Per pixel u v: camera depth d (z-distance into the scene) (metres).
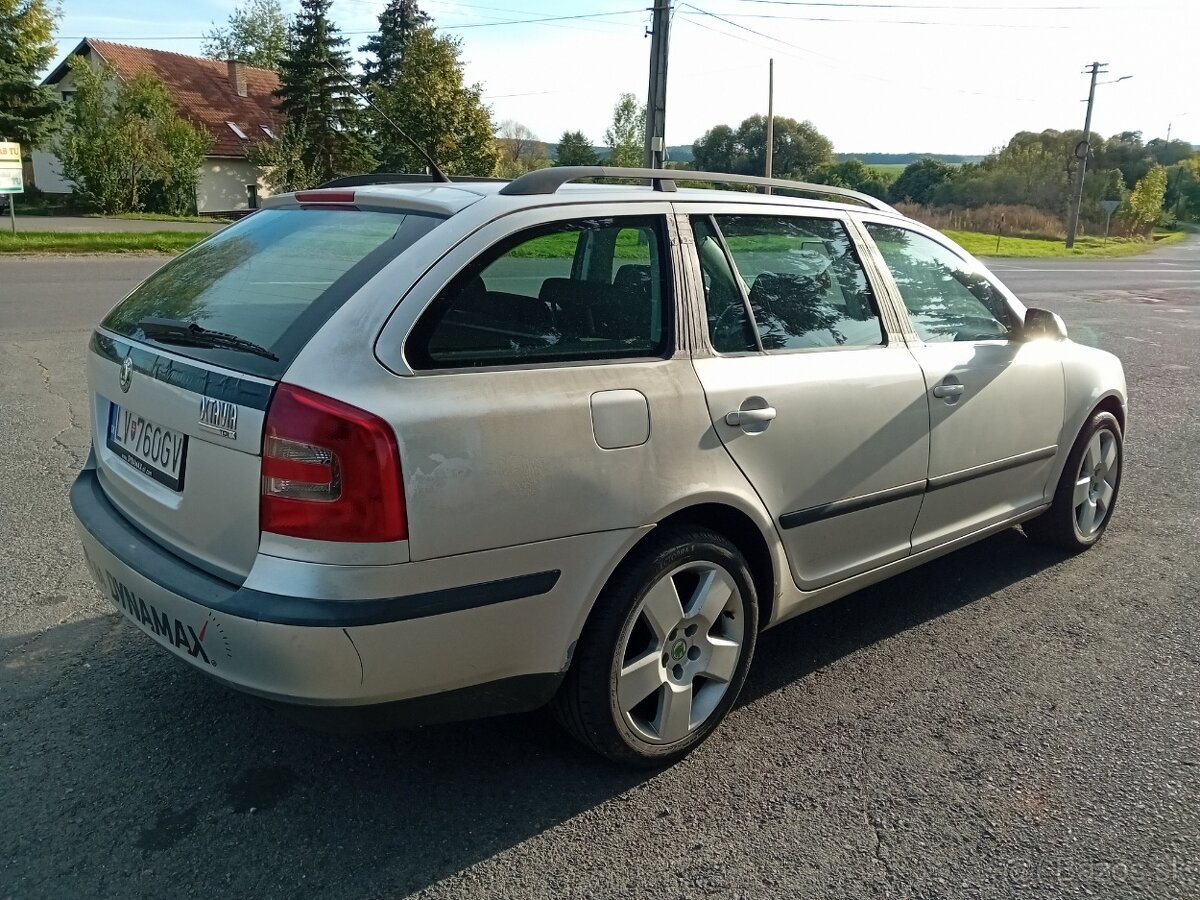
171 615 2.45
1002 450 4.03
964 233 51.06
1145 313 16.28
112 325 3.08
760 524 3.01
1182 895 2.43
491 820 2.65
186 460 2.50
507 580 2.43
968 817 2.72
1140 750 3.08
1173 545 4.98
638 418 2.65
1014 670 3.61
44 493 5.05
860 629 3.95
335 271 2.55
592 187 2.94
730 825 2.66
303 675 2.24
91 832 2.55
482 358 2.46
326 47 37.84
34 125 37.78
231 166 43.81
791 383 3.08
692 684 2.96
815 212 3.46
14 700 3.17
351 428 2.20
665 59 19.81
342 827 2.61
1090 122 48.09
